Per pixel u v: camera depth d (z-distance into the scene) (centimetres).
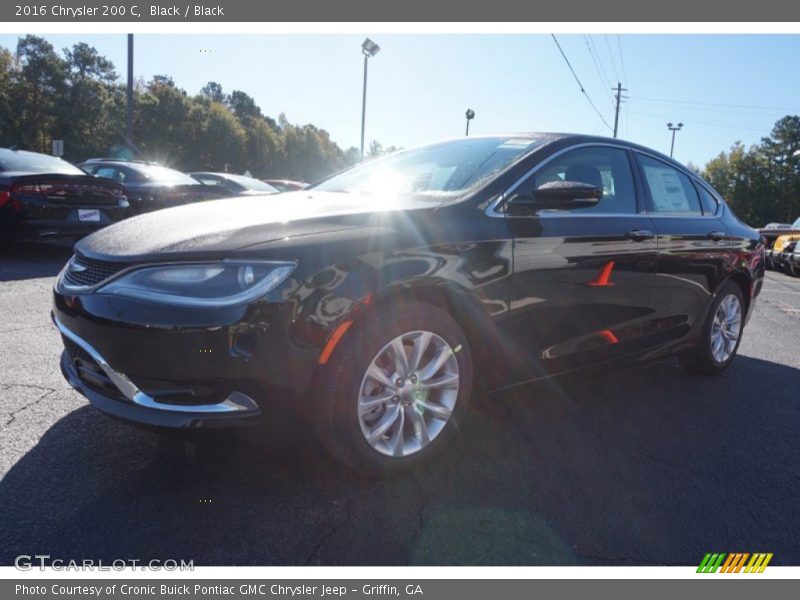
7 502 218
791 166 7275
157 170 988
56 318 248
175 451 260
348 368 224
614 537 219
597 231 310
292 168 8781
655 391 388
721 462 286
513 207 280
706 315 402
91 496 224
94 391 231
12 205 664
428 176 315
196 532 207
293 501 229
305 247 218
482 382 279
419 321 242
